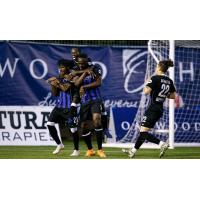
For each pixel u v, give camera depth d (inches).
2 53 1364.4
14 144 1346.0
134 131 1403.8
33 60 1373.0
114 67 1397.6
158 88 1043.9
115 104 1402.6
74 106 1064.2
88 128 1074.7
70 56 1376.7
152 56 1326.3
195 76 1437.0
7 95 1369.3
